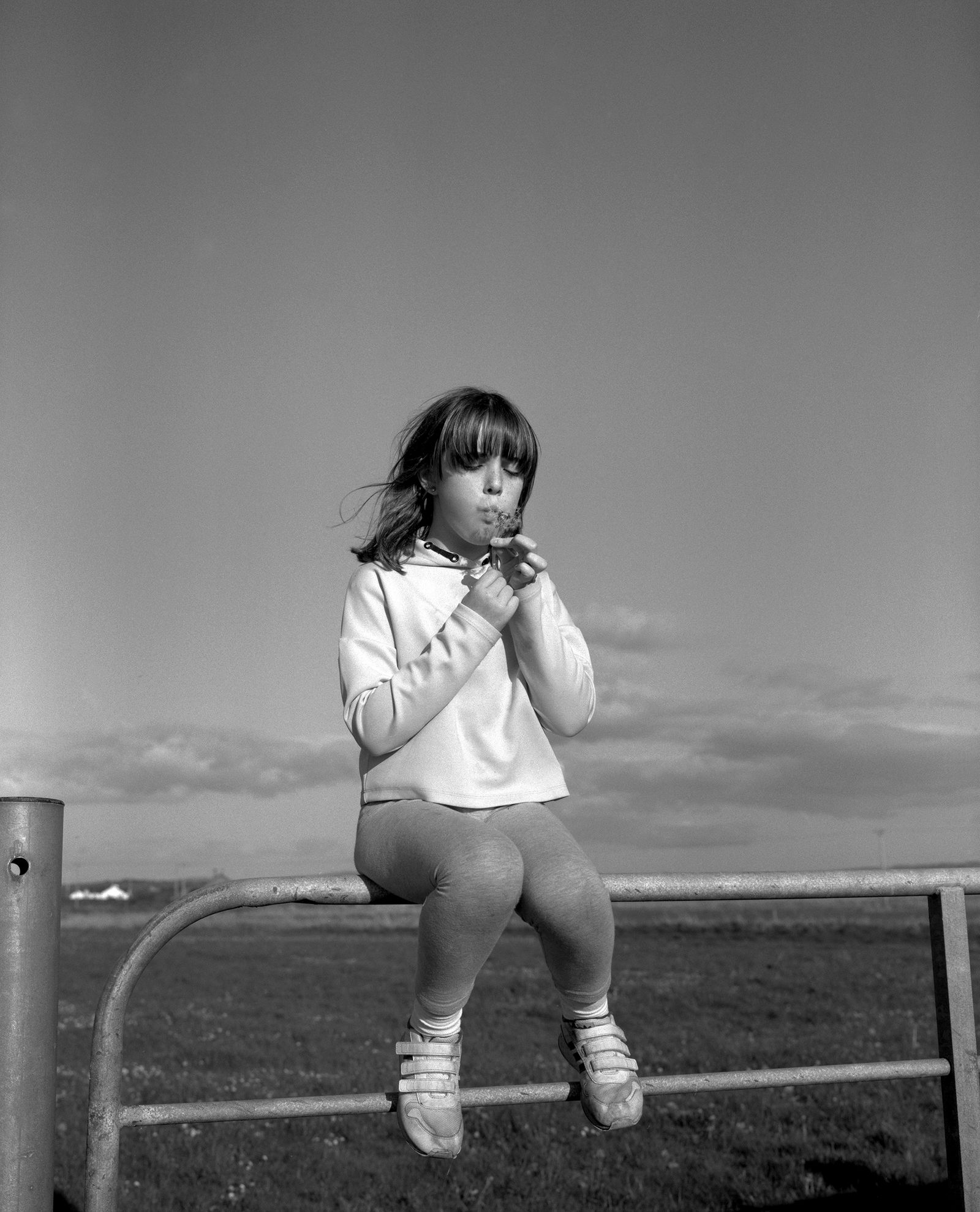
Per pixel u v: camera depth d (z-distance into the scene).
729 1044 10.41
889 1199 5.67
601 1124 1.54
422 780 1.75
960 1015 1.74
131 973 1.47
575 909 1.54
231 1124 7.29
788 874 1.68
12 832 1.43
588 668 1.98
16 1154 1.39
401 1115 1.52
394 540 2.01
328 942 18.06
